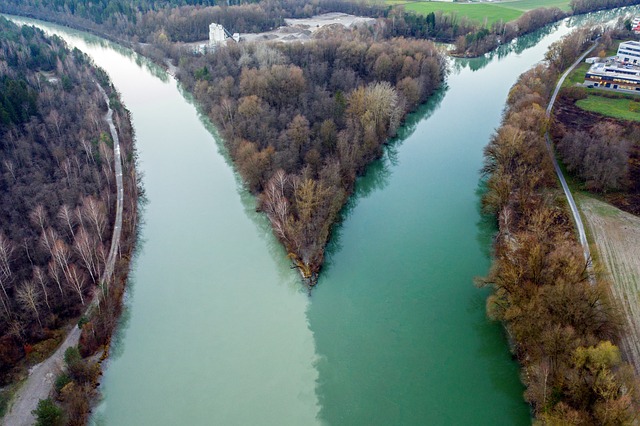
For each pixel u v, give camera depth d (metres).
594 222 91.88
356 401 64.75
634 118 136.25
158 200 111.00
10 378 64.75
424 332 74.31
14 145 110.25
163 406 64.75
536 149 104.06
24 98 125.19
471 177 116.81
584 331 61.06
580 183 105.00
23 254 82.31
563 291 62.34
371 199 108.81
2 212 90.56
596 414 50.66
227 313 79.31
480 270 86.25
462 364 68.94
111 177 109.31
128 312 79.81
